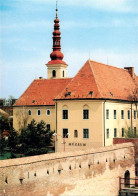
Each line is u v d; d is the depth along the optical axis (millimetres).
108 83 80500
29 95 107062
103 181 53469
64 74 127812
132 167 63219
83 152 48594
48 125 100875
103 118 72938
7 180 35938
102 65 84562
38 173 40219
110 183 55500
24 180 38125
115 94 79375
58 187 43625
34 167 39594
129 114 85688
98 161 52156
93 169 50844
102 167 53250
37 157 40250
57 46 127000
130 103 86188
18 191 37344
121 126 81188
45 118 101500
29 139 78562
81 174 48125
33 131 80062
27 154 73375
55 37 127000
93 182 50844
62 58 127562
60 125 77125
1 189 35219
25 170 38281
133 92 89562
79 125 75062
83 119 74750
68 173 45406
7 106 150500
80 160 47938
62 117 77000
